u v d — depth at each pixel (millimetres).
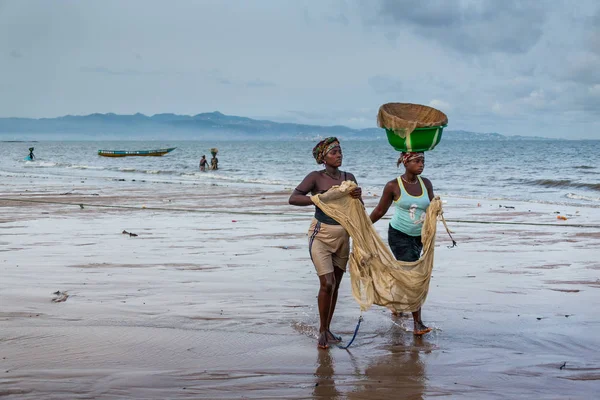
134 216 15625
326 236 5742
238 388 4625
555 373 4945
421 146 6086
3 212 16297
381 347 5652
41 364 5016
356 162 60125
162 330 5984
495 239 11891
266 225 13938
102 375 4797
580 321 6352
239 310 6758
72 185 27141
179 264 9281
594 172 40094
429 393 4574
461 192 25797
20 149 121438
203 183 30031
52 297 7195
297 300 7188
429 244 6012
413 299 5898
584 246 10992
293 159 69312
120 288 7703
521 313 6684
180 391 4527
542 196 23516
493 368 5082
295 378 4867
